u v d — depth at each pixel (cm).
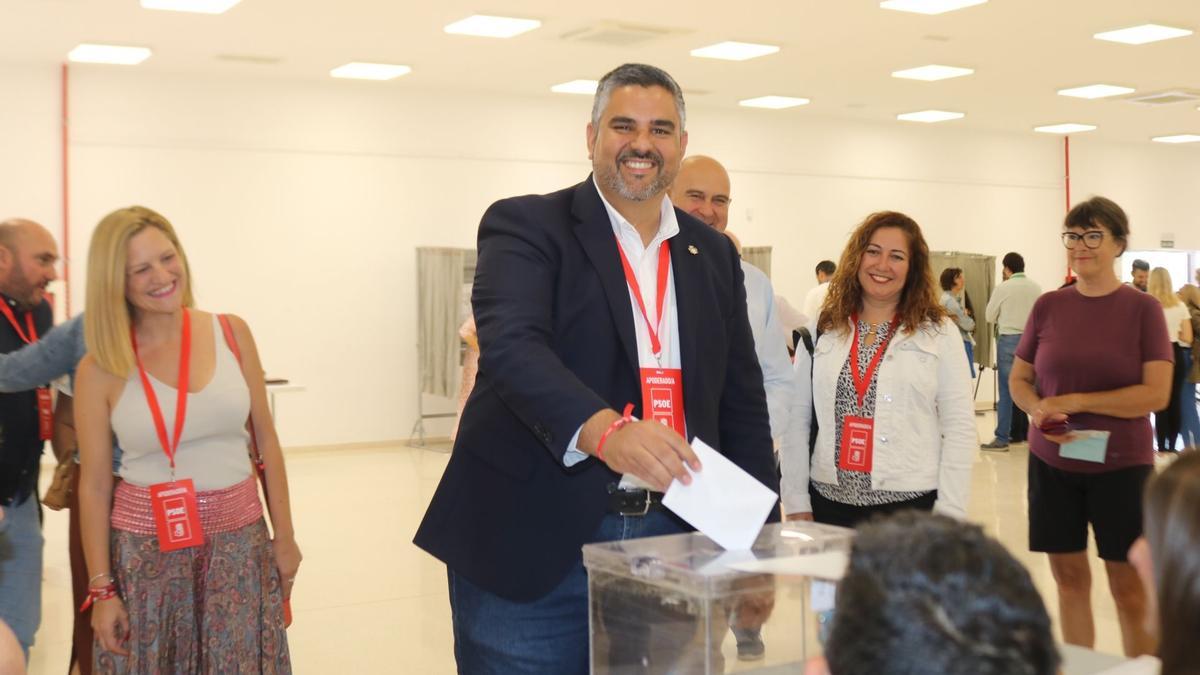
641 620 142
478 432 193
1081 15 801
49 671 412
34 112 932
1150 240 1623
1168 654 109
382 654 443
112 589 262
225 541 269
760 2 755
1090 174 1555
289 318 1041
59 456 329
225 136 1007
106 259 260
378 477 887
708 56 945
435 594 532
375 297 1077
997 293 1026
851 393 307
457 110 1112
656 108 187
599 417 160
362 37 850
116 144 962
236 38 845
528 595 183
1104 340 346
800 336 323
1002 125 1403
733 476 150
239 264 1017
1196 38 882
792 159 1324
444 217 1109
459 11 770
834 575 133
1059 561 362
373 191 1074
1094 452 339
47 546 629
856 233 313
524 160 1148
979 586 72
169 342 273
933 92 1145
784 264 1327
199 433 269
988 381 1448
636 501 183
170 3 735
